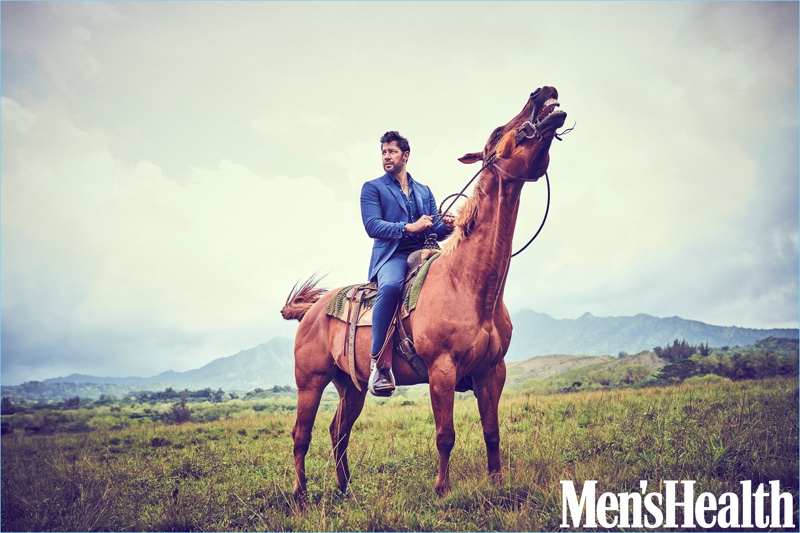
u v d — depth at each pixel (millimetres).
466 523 4410
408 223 5664
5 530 5500
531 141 4816
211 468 7250
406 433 8539
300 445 5770
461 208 5129
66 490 6566
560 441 6523
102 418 19625
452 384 4898
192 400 27703
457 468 5590
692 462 5230
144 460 8422
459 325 4887
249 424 12039
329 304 5887
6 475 7930
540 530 4312
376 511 4773
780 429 6094
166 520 5203
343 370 5684
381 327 5266
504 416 8898
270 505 5523
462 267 5012
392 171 5859
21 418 20141
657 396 9852
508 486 4871
